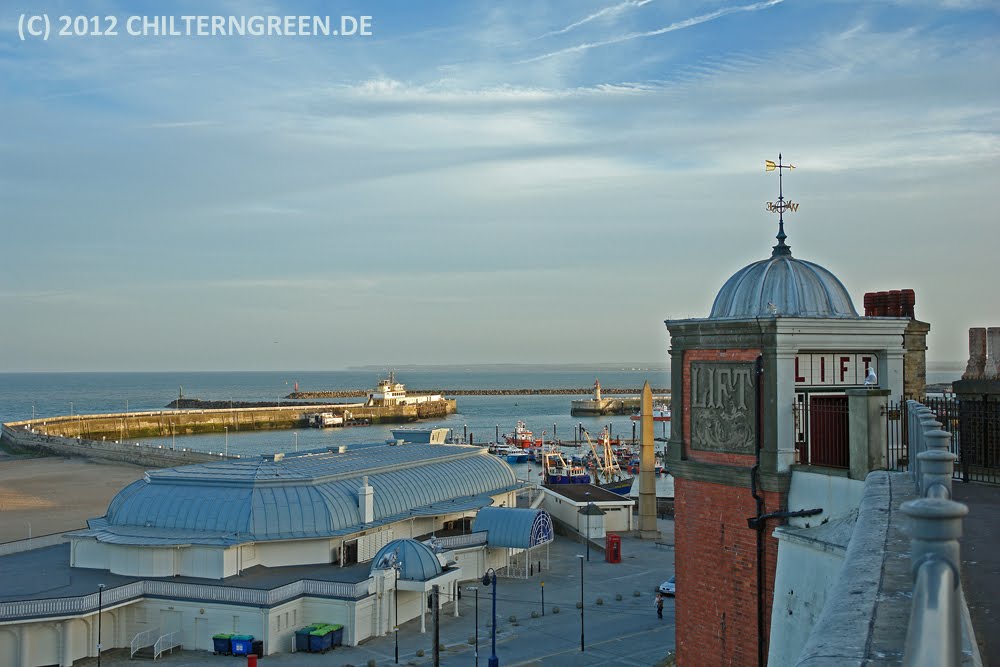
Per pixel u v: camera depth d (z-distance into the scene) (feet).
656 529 363.76
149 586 214.69
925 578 17.22
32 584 215.31
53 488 551.59
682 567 85.97
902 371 83.25
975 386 88.79
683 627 85.71
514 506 346.54
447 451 342.03
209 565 224.12
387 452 331.16
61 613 196.24
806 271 90.79
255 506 239.09
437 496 295.48
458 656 203.10
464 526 298.15
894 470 67.21
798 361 80.74
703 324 83.20
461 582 278.87
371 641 215.31
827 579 60.95
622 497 396.37
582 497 385.50
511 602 255.70
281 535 236.02
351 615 212.02
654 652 207.21
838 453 79.66
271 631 204.33
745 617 78.79
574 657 203.31
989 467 81.30
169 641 207.00
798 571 65.16
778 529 67.41
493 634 186.50
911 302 107.86
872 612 27.27
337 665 195.72
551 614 242.58
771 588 75.97
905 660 16.97
